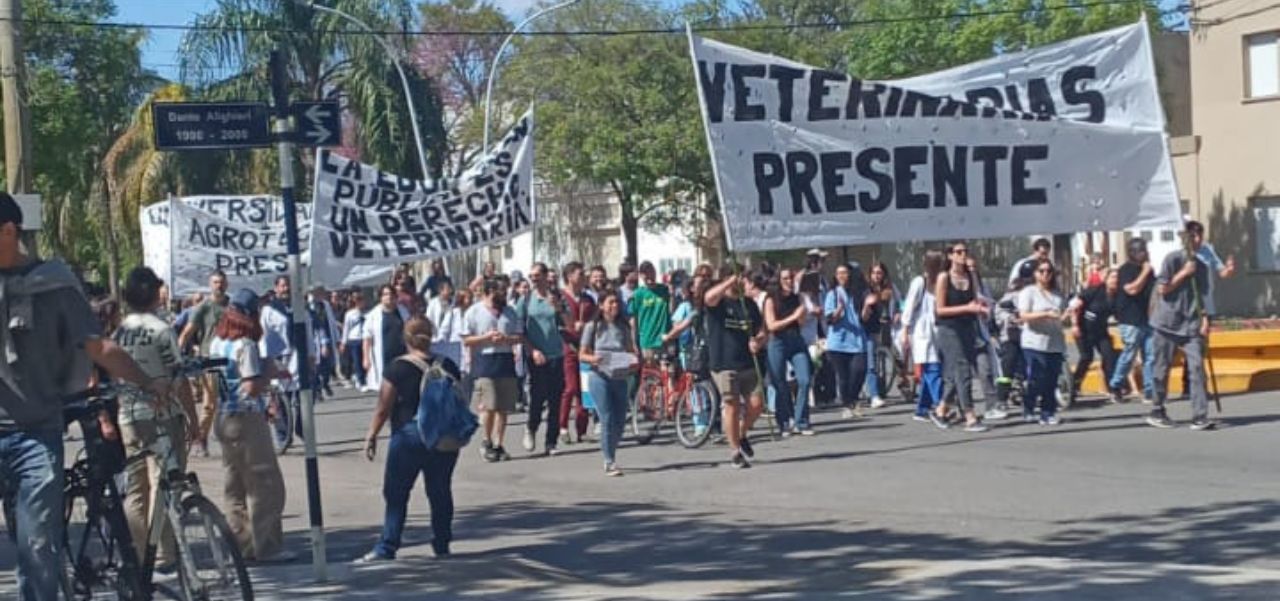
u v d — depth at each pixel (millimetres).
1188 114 44125
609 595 9375
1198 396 16234
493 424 16875
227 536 7918
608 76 45094
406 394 10836
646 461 16359
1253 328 23219
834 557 10750
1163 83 43469
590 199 56562
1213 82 36906
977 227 15789
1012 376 18375
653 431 18156
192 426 9805
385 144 37844
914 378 21375
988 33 37812
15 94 18094
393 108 37688
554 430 17453
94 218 40000
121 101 39031
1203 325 16312
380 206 17328
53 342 7168
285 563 11016
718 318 15375
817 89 15406
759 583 9859
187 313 18734
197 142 9492
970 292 17344
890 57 40094
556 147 45844
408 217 17406
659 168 45062
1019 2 37656
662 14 47375
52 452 7172
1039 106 15930
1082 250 39969
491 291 16891
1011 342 18375
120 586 8062
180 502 8102
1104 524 11531
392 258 17297
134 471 9531
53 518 7148
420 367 10867
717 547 11320
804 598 9188
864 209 15531
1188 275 16172
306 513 13828
